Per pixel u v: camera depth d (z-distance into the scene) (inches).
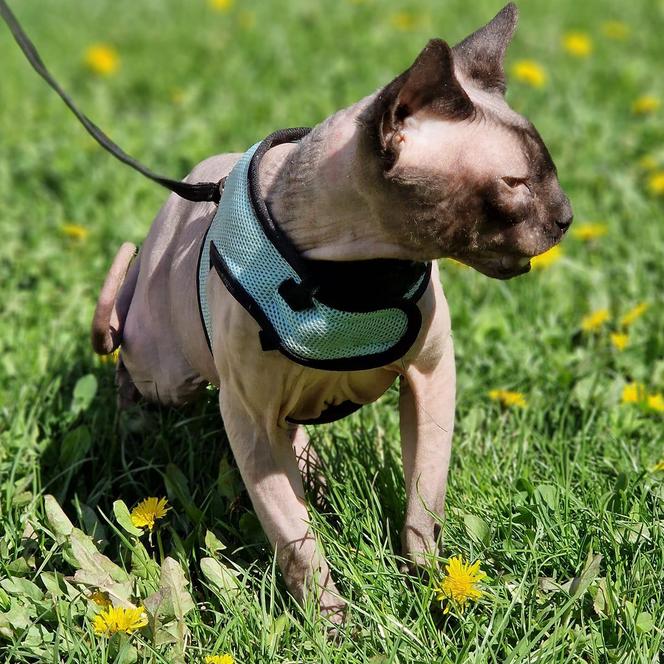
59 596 53.4
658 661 50.7
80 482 60.1
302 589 53.0
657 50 118.6
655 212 79.7
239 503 57.9
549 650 50.2
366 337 50.8
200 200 55.4
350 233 49.6
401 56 115.7
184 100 107.2
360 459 58.7
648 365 66.8
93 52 117.5
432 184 48.4
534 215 49.1
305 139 50.9
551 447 60.1
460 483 57.9
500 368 66.2
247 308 50.6
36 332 69.5
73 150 93.5
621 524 54.6
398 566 55.1
